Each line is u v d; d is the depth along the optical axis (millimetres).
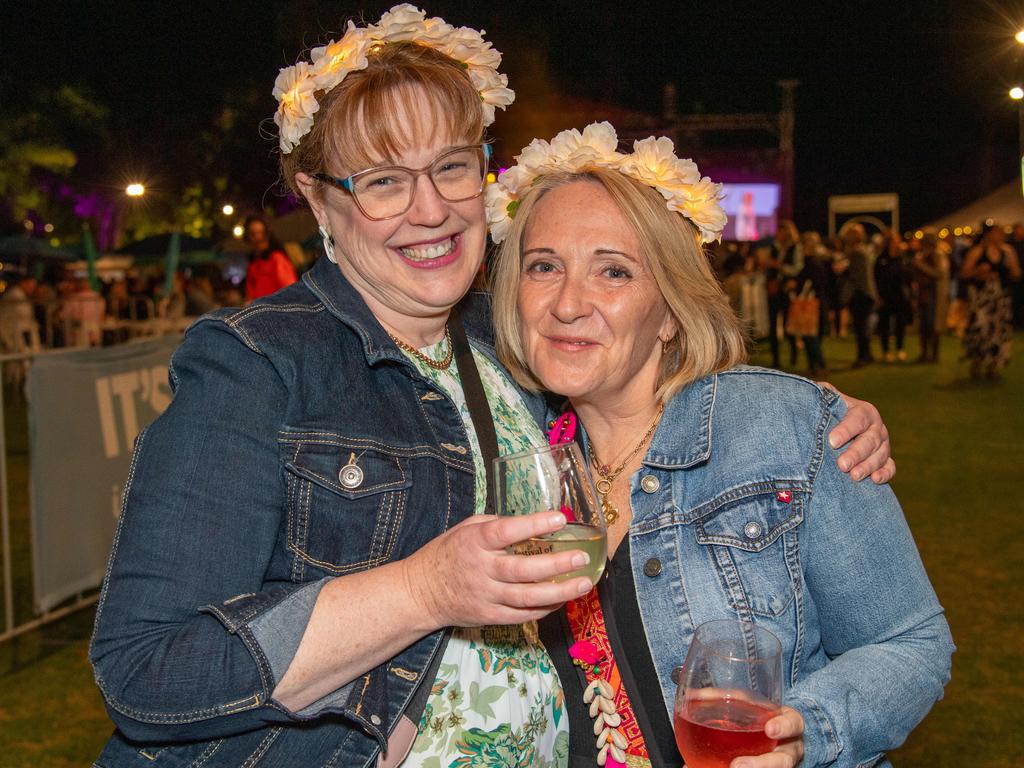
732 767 1346
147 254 18781
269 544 1510
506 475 1396
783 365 15219
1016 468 7836
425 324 1799
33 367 4598
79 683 4465
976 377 12852
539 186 1892
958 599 5047
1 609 5430
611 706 1753
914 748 3654
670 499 1803
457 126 1657
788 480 1730
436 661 1612
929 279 14781
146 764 1548
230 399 1521
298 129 1617
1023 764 3520
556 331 1803
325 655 1431
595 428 1966
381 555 1587
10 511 7621
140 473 1494
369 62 1654
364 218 1657
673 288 1821
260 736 1544
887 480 1771
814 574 1739
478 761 1638
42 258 20172
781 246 16078
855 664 1666
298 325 1645
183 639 1420
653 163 1802
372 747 1568
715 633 1426
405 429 1667
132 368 5320
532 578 1274
